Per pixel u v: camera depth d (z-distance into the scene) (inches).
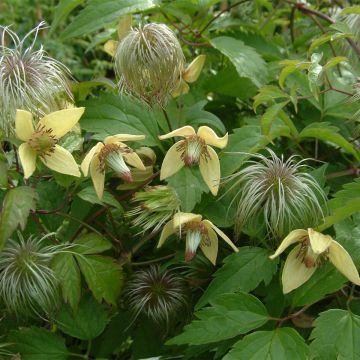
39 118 14.7
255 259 14.6
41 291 14.9
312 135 17.1
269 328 14.5
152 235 16.0
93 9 17.5
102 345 16.8
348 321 13.1
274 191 14.4
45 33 45.7
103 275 15.3
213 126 19.0
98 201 15.4
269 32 24.5
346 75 21.0
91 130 16.5
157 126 17.2
